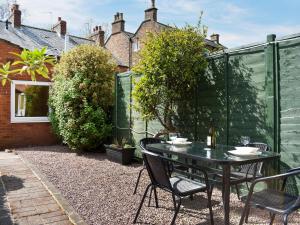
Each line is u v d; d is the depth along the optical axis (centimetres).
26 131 985
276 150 412
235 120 475
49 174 582
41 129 1014
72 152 871
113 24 1867
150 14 1672
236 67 474
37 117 1004
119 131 830
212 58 514
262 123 432
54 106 926
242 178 384
